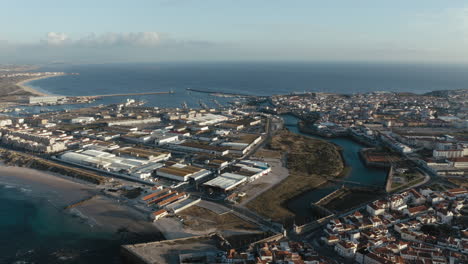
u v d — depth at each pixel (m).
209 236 167.00
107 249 160.12
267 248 149.62
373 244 153.25
